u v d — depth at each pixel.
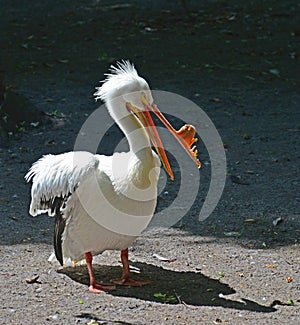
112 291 9.34
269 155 14.83
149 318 8.57
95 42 23.05
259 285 9.60
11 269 9.98
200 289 9.45
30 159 14.45
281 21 25.25
